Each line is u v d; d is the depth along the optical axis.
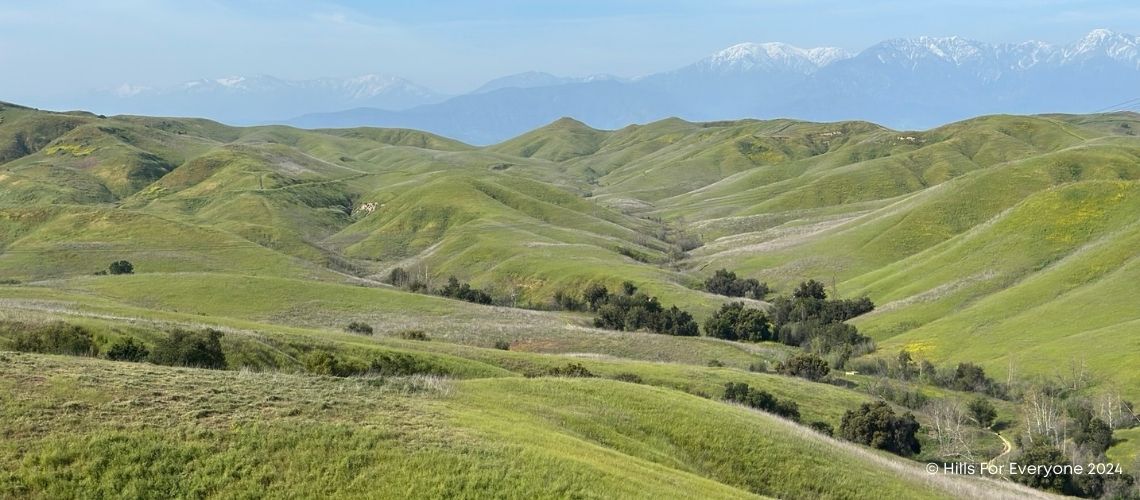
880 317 101.62
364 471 21.34
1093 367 68.44
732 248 169.62
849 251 145.88
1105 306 83.38
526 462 23.08
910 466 40.12
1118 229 106.50
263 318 82.19
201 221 182.12
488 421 27.55
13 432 20.95
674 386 56.81
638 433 32.78
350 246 180.12
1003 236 116.25
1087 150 180.00
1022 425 59.00
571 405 34.19
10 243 140.88
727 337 97.94
